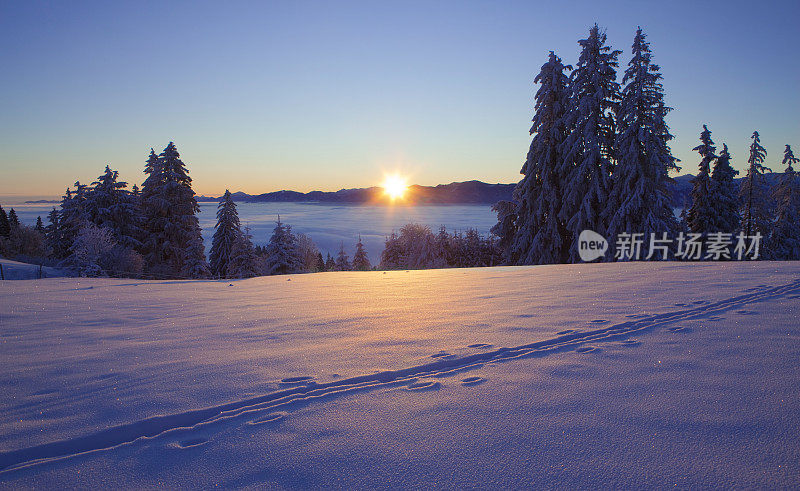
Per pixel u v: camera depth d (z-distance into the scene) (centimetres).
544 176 2492
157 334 456
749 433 208
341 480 183
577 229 2319
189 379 310
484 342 390
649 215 2111
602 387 275
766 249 3272
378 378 306
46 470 197
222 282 1021
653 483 172
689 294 599
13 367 343
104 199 3866
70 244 4144
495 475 182
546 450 200
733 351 340
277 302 672
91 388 295
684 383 276
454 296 683
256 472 192
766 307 500
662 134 2189
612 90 2341
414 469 189
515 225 2808
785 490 163
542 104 2553
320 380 304
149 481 187
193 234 3888
